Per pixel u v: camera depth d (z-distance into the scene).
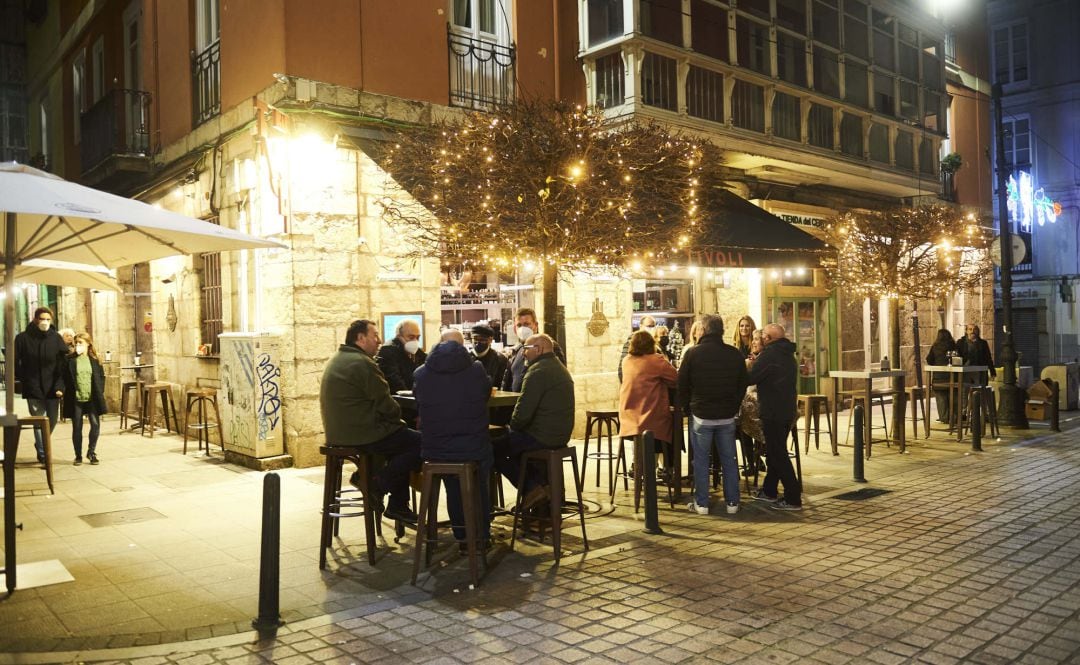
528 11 12.55
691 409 7.75
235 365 10.33
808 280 16.86
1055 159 25.69
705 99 13.47
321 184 10.15
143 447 11.90
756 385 8.05
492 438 6.85
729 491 7.62
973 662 4.19
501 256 8.16
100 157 14.73
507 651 4.40
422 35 11.31
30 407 10.23
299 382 9.98
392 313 10.69
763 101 14.41
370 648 4.48
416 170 8.79
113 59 15.66
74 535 6.94
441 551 6.43
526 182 7.64
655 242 8.56
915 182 17.84
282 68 10.02
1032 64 26.08
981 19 22.56
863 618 4.82
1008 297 13.95
